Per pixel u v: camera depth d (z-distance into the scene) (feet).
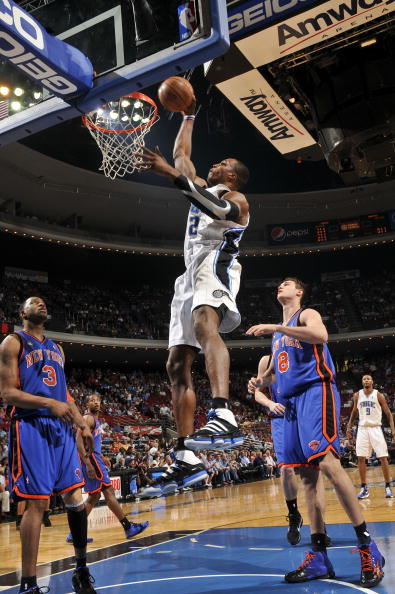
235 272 9.66
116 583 11.81
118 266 96.48
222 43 9.44
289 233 97.35
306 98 30.53
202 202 8.13
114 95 10.39
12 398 10.89
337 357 105.40
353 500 10.61
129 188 85.05
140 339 84.89
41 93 11.07
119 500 42.73
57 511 38.96
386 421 82.99
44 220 88.99
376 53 29.30
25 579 10.19
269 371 13.89
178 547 16.20
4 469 36.37
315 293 104.88
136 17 10.19
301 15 21.36
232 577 11.56
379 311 97.96
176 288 9.74
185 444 7.76
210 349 8.42
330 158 31.91
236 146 86.43
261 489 41.57
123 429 68.44
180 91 9.91
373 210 98.68
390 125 29.30
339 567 11.74
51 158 74.95
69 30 10.85
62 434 11.44
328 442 10.95
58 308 85.51
